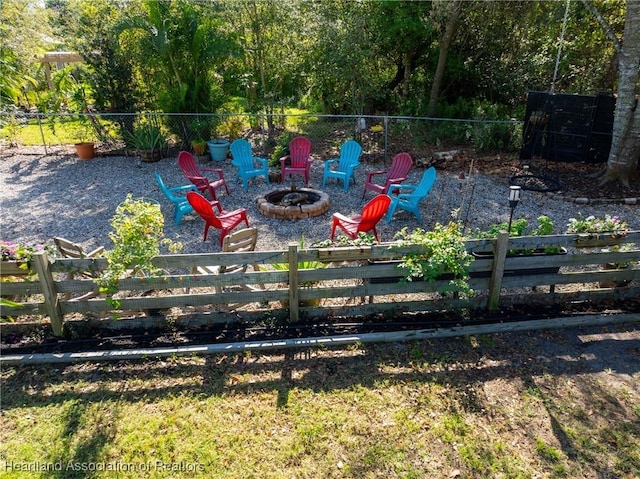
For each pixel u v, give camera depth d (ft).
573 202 24.57
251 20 37.55
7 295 12.55
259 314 13.39
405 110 42.78
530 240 13.26
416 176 29.66
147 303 12.78
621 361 11.82
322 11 37.55
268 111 38.34
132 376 11.34
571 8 37.35
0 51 41.22
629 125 25.63
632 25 24.16
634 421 9.94
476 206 24.11
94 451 9.26
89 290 12.54
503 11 38.91
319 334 12.96
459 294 13.85
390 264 13.00
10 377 11.32
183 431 9.73
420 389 10.89
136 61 36.09
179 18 34.60
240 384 11.08
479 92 45.37
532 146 31.91
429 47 42.83
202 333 12.97
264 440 9.50
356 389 10.89
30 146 38.40
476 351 12.22
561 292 14.26
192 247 19.38
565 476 8.68
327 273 12.87
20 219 22.77
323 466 8.92
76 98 35.53
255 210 23.79
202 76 35.91
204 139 36.01
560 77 41.86
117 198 25.96
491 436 9.59
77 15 38.75
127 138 34.99
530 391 10.80
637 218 22.39
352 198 25.76
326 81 40.22
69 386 11.01
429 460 9.04
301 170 27.63
